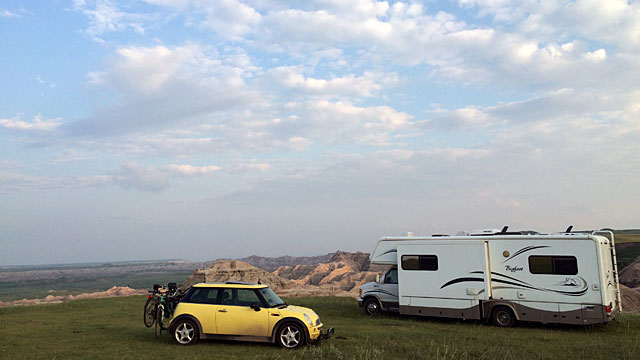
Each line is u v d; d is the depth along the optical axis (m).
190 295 12.36
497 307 16.67
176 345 11.85
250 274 54.16
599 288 15.05
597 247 15.25
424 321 18.00
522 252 16.47
